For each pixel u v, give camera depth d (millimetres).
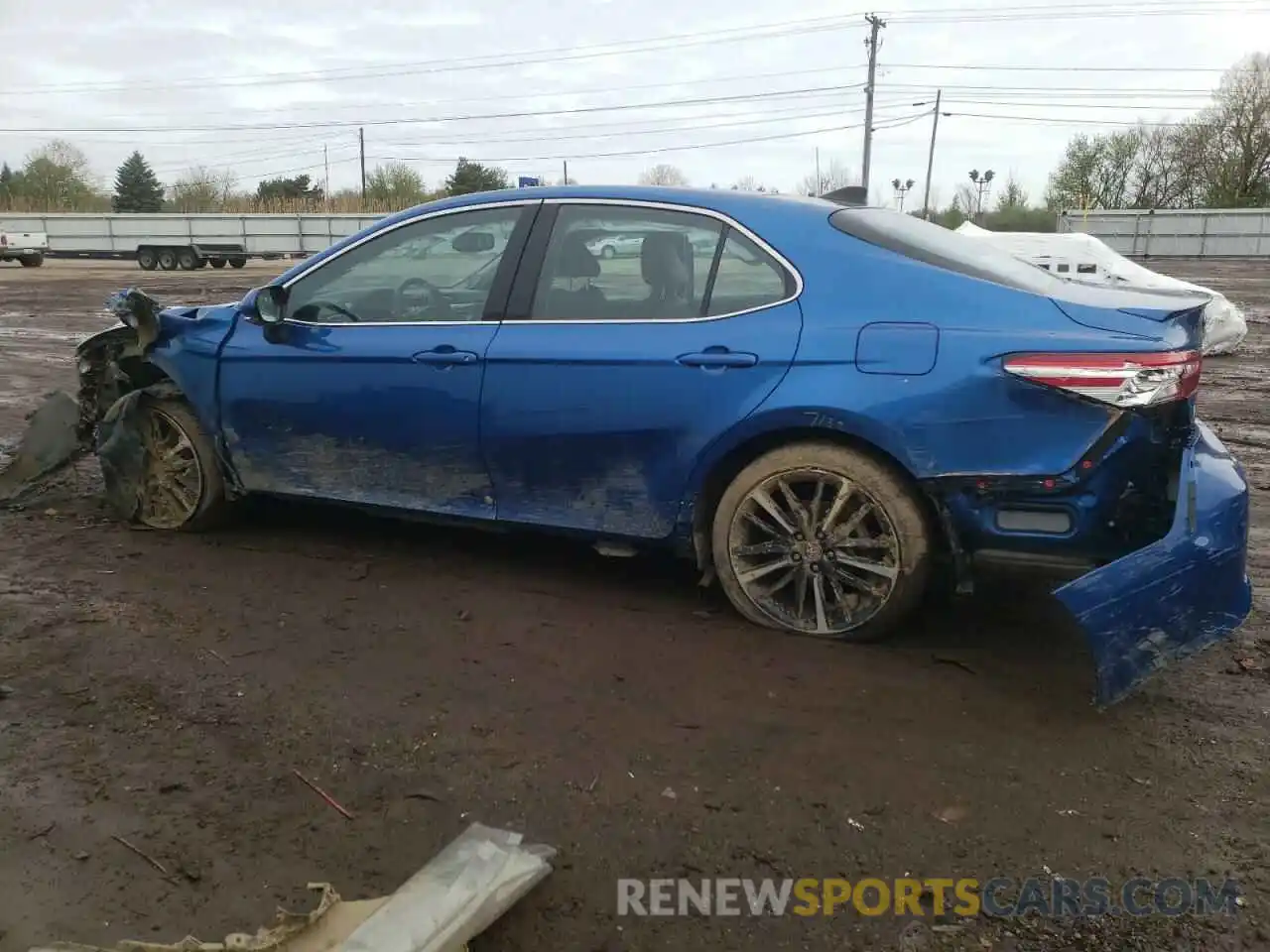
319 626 3875
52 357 11977
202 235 38094
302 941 2143
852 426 3408
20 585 4262
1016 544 3297
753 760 2955
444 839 2590
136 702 3258
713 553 3822
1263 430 7992
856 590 3664
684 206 3816
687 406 3652
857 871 2490
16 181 65812
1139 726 3168
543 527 4055
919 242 3672
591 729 3121
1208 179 62250
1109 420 3102
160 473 4980
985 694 3348
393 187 60781
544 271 3980
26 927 2262
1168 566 2980
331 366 4301
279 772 2883
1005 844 2590
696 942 2256
